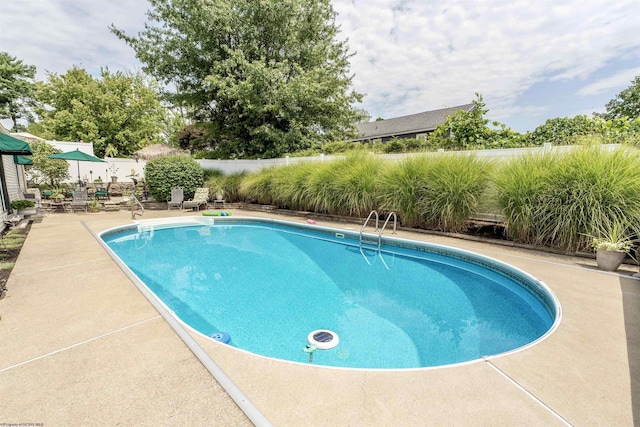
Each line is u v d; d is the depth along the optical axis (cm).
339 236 739
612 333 242
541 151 554
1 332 246
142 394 176
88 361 208
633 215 422
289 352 274
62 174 1550
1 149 607
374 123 2942
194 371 199
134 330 252
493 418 156
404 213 698
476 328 314
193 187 1227
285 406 165
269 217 959
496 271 457
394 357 264
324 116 1471
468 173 613
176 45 1284
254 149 1464
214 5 1212
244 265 539
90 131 2336
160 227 877
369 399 171
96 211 1097
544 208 494
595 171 452
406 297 399
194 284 447
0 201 705
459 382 186
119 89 2520
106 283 360
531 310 359
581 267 417
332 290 424
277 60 1375
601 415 157
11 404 167
